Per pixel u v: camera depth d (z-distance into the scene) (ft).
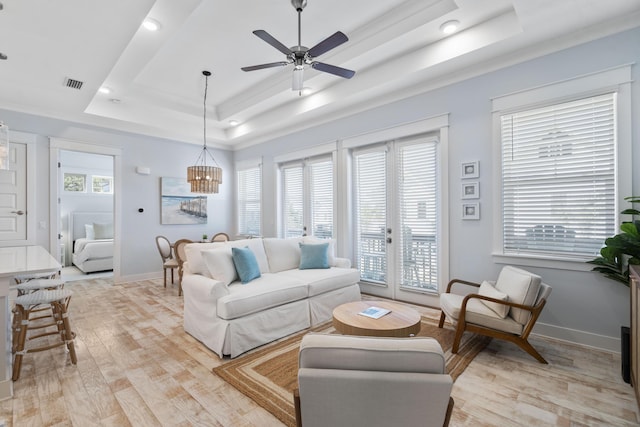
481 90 10.85
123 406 6.27
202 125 20.01
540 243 9.84
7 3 7.47
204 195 21.30
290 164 18.74
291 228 18.62
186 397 6.59
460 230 11.47
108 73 11.17
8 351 8.12
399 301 13.69
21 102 14.11
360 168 15.17
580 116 9.12
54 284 9.02
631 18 8.17
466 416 5.94
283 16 9.92
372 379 3.39
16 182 14.37
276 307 9.89
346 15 10.07
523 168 10.11
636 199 7.61
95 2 7.50
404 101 12.97
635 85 8.23
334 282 11.89
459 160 11.44
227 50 11.89
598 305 8.80
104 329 10.46
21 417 5.90
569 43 9.09
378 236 14.51
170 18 8.71
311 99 15.01
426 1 9.45
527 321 8.13
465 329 8.73
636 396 6.21
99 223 23.45
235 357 8.44
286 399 6.50
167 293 15.17
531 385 7.01
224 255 10.44
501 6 8.87
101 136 16.98
